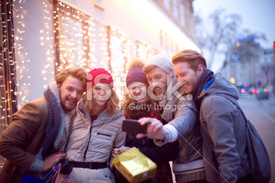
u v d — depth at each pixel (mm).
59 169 859
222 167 701
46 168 847
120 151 888
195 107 808
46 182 863
